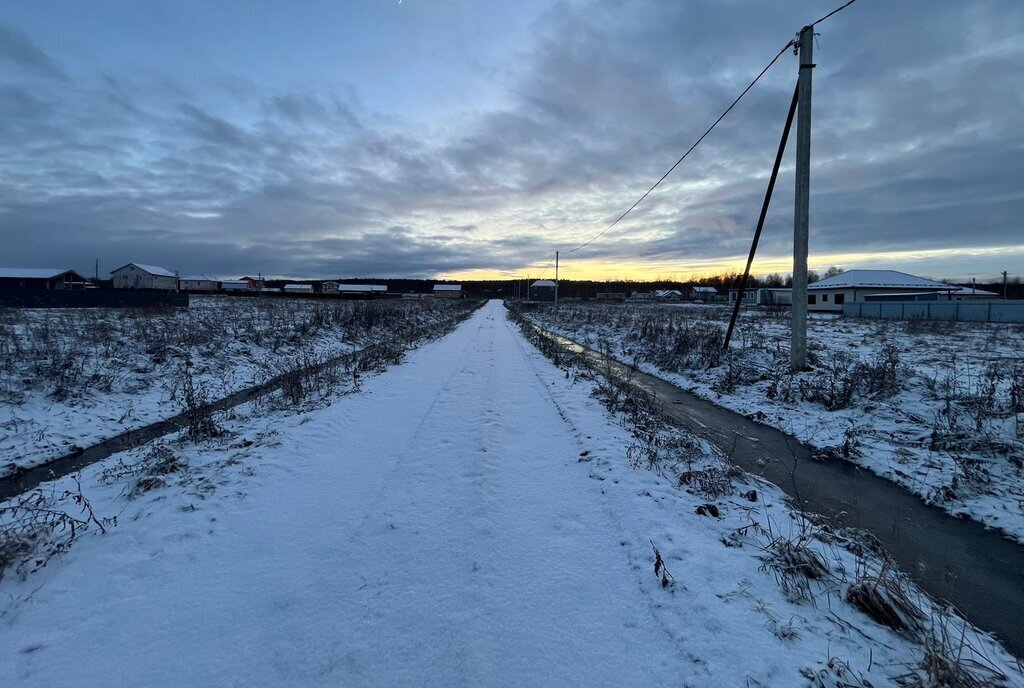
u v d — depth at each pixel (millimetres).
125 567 3893
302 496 5199
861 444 7379
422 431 7617
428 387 11336
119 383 10945
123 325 17594
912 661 2918
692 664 2846
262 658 2906
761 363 13758
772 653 2918
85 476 6168
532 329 28797
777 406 9922
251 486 5445
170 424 9398
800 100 12359
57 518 4590
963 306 38750
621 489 5309
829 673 2742
